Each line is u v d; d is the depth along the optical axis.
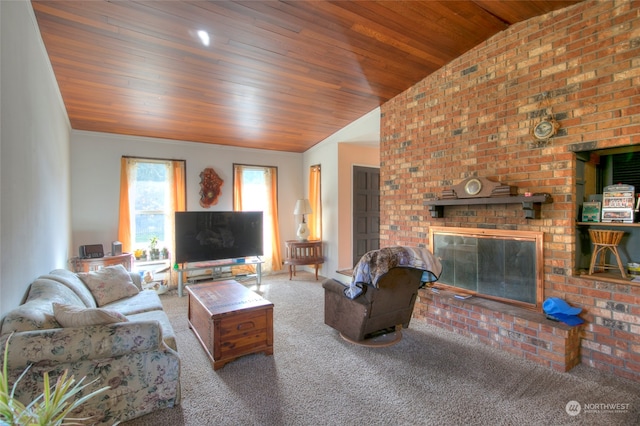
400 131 4.09
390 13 2.67
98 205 4.59
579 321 2.52
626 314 2.36
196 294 3.08
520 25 2.92
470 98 3.30
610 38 2.41
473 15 2.78
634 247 2.60
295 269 5.89
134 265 4.59
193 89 3.58
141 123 4.39
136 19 2.46
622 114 2.36
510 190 2.89
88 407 1.77
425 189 3.77
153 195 5.02
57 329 1.71
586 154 2.73
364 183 5.80
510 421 1.91
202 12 2.44
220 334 2.52
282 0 2.40
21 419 1.08
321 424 1.89
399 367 2.54
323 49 3.07
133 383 1.89
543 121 2.75
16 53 1.91
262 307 2.70
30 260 2.18
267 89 3.73
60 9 2.30
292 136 5.40
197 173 5.36
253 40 2.83
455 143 3.45
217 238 5.00
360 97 4.12
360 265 2.66
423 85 3.78
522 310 2.84
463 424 1.88
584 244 2.77
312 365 2.58
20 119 1.97
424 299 3.53
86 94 3.49
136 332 1.85
